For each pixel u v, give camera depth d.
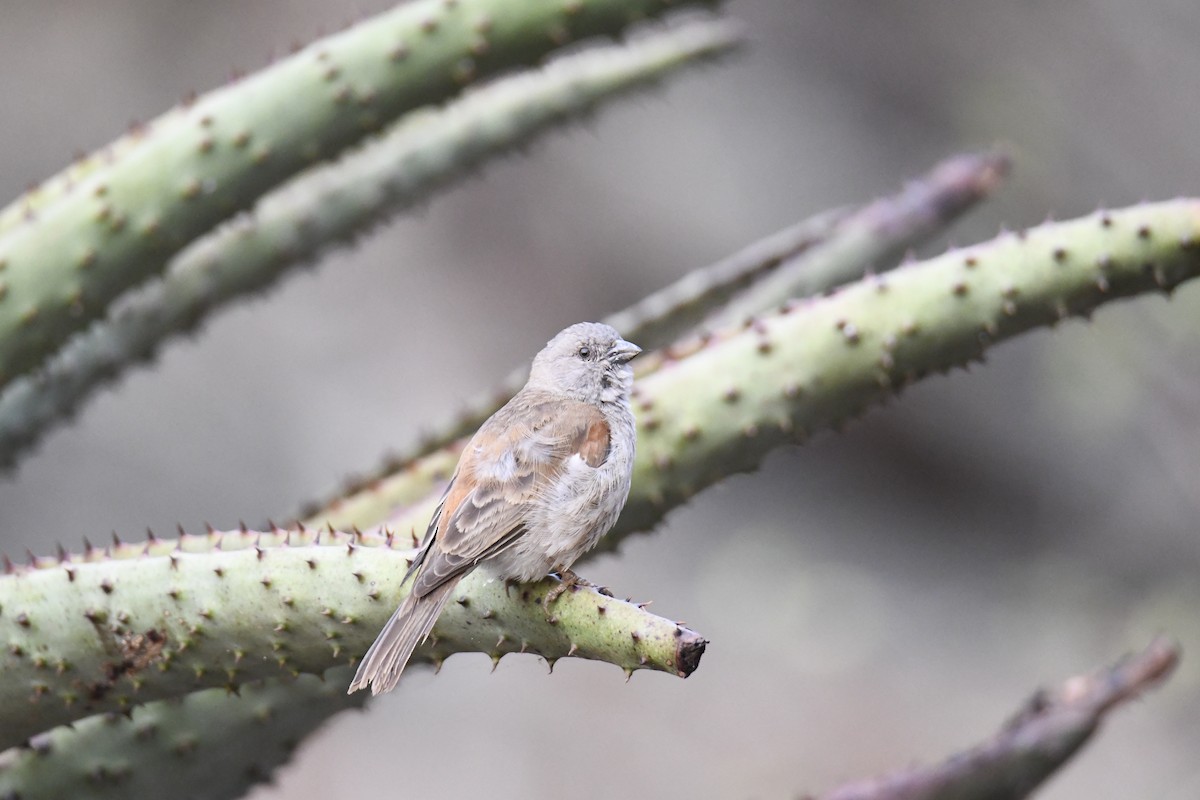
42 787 5.16
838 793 5.62
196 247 6.89
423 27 6.06
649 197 19.12
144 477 17.23
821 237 7.27
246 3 18.73
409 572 4.42
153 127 6.22
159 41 18.69
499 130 7.30
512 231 19.03
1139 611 16.77
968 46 18.72
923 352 5.29
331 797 15.21
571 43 6.13
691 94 19.25
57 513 17.00
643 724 16.39
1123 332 15.62
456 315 18.69
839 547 18.91
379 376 18.17
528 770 15.83
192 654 4.50
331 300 18.25
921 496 19.14
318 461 17.75
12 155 18.31
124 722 5.19
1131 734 15.32
